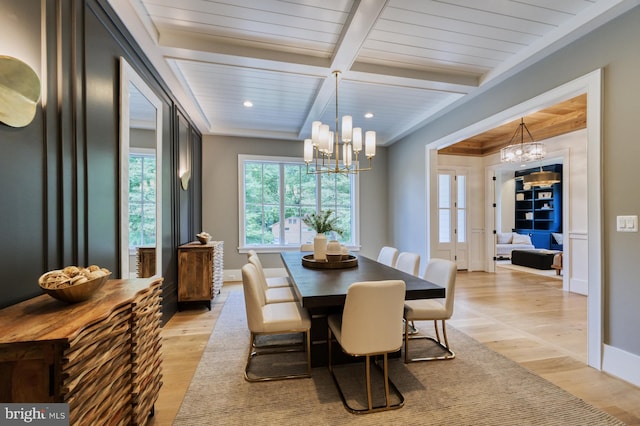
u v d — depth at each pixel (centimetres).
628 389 190
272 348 256
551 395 184
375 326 168
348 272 247
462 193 621
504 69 282
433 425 158
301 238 553
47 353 89
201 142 502
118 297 129
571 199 458
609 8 196
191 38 242
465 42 251
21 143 128
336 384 196
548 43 238
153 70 276
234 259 519
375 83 309
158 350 167
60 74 152
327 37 243
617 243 204
